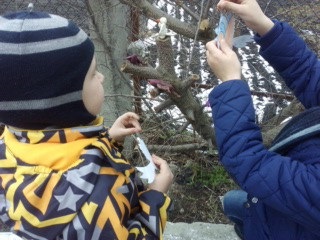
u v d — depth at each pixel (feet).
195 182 10.62
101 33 8.66
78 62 3.70
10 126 3.95
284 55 5.08
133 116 4.76
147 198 4.20
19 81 3.55
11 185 3.77
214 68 4.45
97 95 4.00
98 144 3.90
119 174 3.96
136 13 8.38
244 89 4.23
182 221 9.61
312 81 5.09
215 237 8.15
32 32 3.52
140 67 5.58
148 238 3.98
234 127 4.12
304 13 10.72
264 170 4.00
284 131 4.47
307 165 4.10
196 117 6.56
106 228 3.65
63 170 3.75
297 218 4.03
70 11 10.14
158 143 10.17
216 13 7.19
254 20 4.85
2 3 11.46
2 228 6.25
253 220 4.83
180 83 5.76
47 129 3.85
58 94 3.66
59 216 3.62
